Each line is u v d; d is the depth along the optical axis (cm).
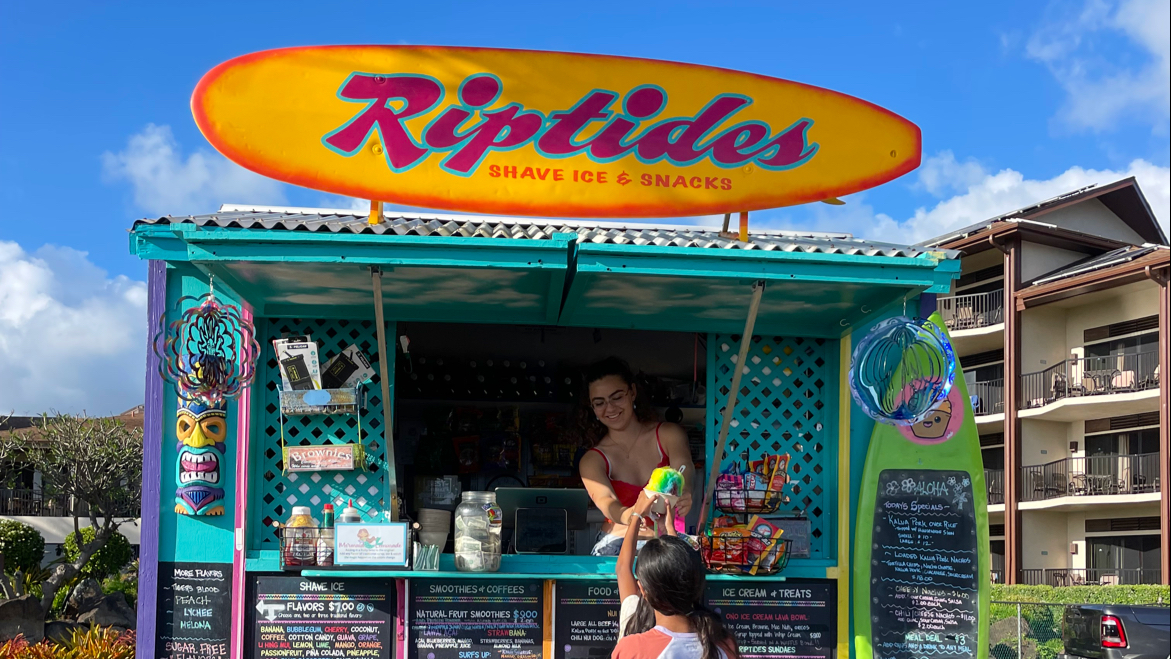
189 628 521
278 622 525
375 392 556
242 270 464
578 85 478
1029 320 2894
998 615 1802
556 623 532
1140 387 2589
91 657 980
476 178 466
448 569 532
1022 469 2822
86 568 2494
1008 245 2908
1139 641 1149
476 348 700
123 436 2462
